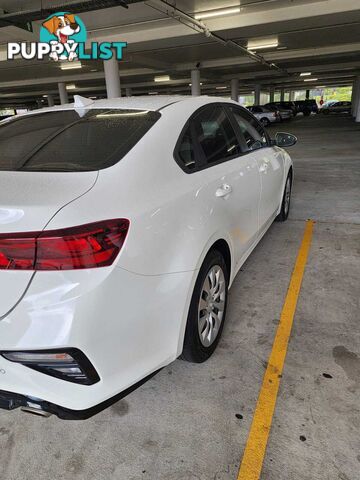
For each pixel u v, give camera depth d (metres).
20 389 1.48
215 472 1.62
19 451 1.76
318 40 14.55
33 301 1.35
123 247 1.46
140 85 29.19
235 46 13.93
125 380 1.57
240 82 32.62
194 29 10.65
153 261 1.61
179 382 2.13
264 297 2.99
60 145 1.91
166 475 1.62
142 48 13.98
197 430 1.83
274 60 19.36
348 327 2.57
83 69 19.48
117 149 1.79
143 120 2.05
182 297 1.80
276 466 1.63
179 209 1.81
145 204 1.62
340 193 6.22
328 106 41.38
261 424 1.84
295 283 3.20
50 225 1.34
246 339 2.48
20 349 1.37
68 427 1.88
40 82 23.03
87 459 1.71
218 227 2.17
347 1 9.43
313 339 2.46
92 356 1.41
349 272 3.35
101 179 1.58
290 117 29.61
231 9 9.62
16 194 1.47
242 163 2.76
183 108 2.28
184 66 19.70
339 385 2.06
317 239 4.19
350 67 23.81
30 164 1.79
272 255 3.80
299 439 1.75
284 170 4.21
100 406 1.52
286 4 9.75
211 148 2.41
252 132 3.34
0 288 1.37
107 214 1.45
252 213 2.94
